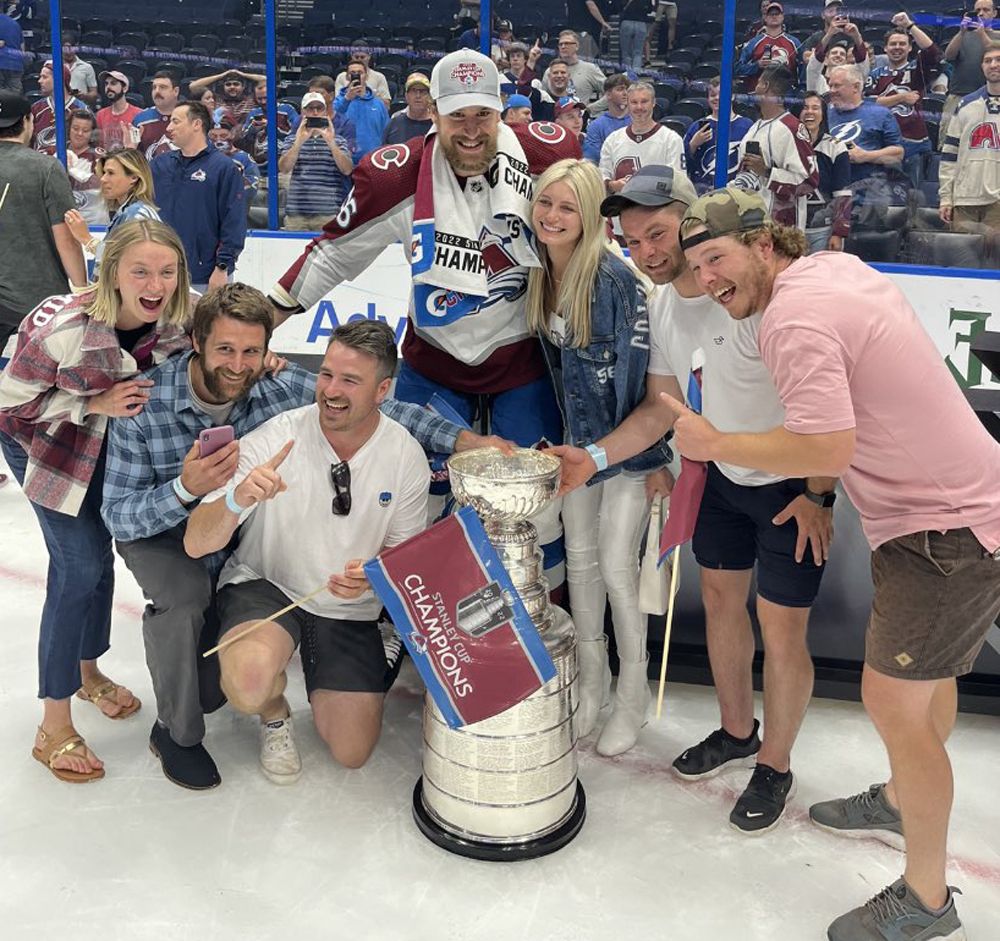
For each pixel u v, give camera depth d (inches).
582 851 91.6
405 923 82.2
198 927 81.4
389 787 100.4
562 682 89.7
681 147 205.3
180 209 194.7
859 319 70.8
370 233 108.2
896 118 192.2
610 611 117.2
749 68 196.7
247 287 92.4
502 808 89.2
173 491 90.4
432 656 85.7
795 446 71.5
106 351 90.3
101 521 99.4
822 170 198.5
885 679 77.2
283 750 100.9
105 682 113.9
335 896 85.1
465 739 88.4
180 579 96.1
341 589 91.0
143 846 91.0
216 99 217.3
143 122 222.5
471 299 102.5
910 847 79.0
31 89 226.4
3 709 112.7
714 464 94.3
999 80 184.4
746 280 75.8
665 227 86.6
